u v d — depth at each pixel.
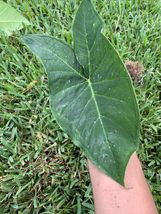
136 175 0.26
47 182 0.34
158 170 0.34
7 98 0.37
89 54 0.24
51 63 0.25
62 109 0.24
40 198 0.33
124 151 0.22
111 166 0.22
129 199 0.24
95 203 0.25
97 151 0.23
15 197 0.33
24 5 0.43
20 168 0.34
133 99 0.21
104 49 0.22
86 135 0.23
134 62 0.38
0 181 0.33
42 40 0.25
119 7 0.43
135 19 0.42
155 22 0.42
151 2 0.44
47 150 0.35
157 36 0.41
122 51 0.39
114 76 0.22
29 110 0.37
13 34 0.41
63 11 0.43
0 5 0.40
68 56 0.25
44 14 0.44
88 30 0.24
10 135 0.36
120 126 0.22
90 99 0.23
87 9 0.23
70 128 0.23
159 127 0.36
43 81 0.38
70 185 0.33
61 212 0.32
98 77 0.23
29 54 0.40
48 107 0.37
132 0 0.44
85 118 0.23
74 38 0.24
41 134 0.36
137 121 0.21
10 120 0.36
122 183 0.22
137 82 0.38
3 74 0.39
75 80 0.24
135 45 0.41
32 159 0.35
